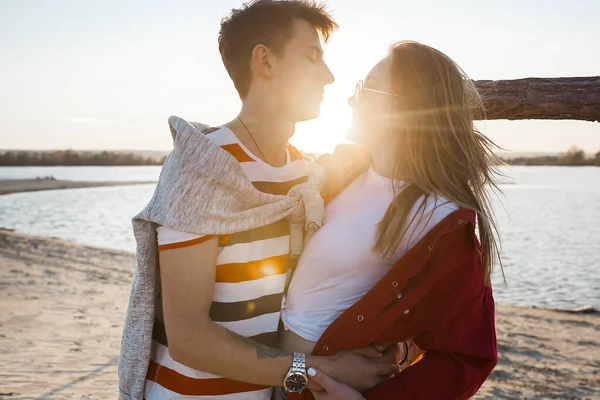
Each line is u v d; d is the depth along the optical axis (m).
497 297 13.72
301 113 2.13
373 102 2.20
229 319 2.05
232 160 1.91
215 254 1.94
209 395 2.04
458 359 1.99
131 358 2.05
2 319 8.98
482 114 2.32
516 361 7.61
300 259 2.22
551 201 42.88
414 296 1.98
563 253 20.61
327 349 2.06
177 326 1.90
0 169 116.75
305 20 2.11
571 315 10.73
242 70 2.11
